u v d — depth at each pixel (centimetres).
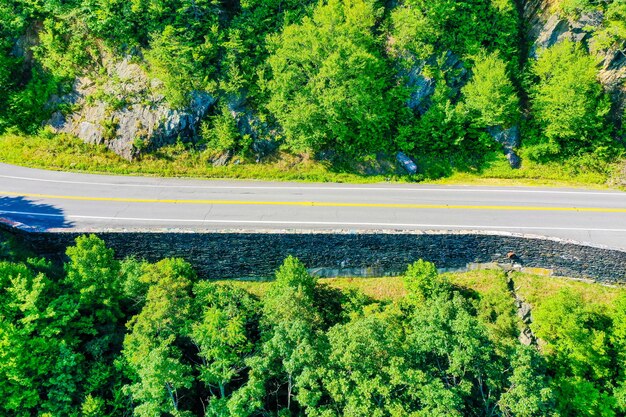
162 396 2348
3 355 2370
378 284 3338
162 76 3756
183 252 3253
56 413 2477
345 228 3381
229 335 2408
